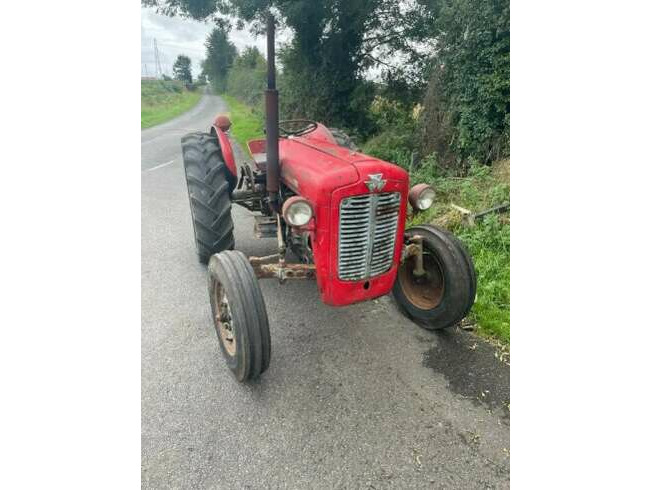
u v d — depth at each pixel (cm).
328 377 263
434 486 193
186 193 667
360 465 203
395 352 289
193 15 1049
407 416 233
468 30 590
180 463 201
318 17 998
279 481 194
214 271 246
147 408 234
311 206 228
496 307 333
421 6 939
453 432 223
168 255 434
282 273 259
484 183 527
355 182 236
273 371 267
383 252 259
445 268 288
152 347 288
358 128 1039
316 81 1081
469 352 290
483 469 202
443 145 661
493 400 246
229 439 215
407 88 988
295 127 1110
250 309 228
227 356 258
